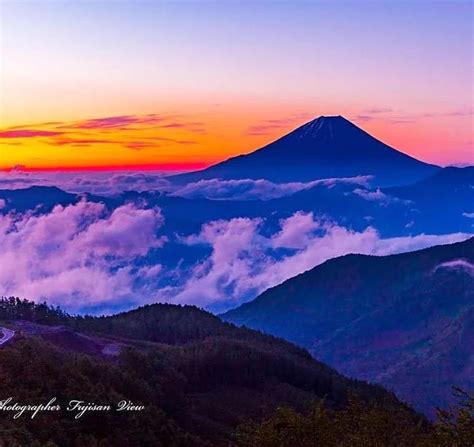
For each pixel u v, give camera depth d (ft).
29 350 202.18
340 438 109.50
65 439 153.07
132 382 232.53
